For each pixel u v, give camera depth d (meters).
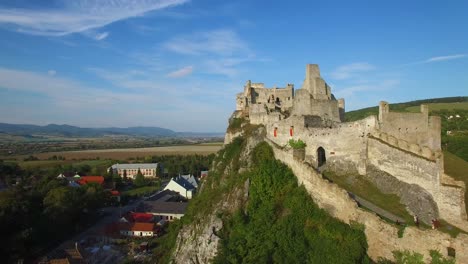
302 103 77.06
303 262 49.69
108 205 169.75
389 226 44.12
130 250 108.31
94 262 98.38
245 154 80.56
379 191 55.22
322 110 77.50
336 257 46.53
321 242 49.97
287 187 62.06
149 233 123.44
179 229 90.25
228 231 64.88
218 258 59.16
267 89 105.12
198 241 69.88
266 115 90.06
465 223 45.53
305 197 57.44
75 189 143.75
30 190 152.75
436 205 49.16
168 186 189.88
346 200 50.00
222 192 76.94
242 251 57.62
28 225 104.31
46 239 111.19
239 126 99.50
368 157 59.94
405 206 50.47
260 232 58.28
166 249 92.62
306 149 67.31
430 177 50.44
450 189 47.81
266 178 65.31
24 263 96.31
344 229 48.31
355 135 61.72
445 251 39.62
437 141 61.00
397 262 42.94
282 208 59.94
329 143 64.50
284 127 72.75
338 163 63.16
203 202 84.00
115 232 124.12
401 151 54.78
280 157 69.31
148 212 145.50
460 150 101.00
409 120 60.88
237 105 110.00
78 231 128.75
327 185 53.59
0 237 95.12
